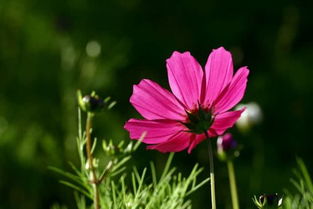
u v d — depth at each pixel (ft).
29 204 7.57
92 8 8.75
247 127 4.44
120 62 7.91
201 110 2.51
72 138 6.92
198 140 2.55
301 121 8.41
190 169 7.49
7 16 8.74
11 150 7.62
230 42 8.79
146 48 8.65
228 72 2.54
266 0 8.79
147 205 2.78
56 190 7.43
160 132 2.53
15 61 8.68
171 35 8.86
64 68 7.16
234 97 2.53
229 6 8.93
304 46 9.02
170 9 8.89
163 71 8.66
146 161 7.36
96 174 2.63
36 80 8.54
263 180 7.23
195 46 8.83
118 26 8.68
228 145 3.11
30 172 7.51
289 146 8.38
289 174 7.36
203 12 8.89
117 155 2.59
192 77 2.55
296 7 8.80
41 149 7.54
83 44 8.21
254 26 8.87
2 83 8.59
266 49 8.86
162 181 2.87
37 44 8.59
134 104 2.56
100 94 8.09
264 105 8.35
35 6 8.74
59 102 8.30
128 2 8.89
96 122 7.77
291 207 2.80
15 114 8.28
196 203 6.96
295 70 8.46
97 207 2.52
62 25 7.03
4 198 7.65
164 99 2.55
